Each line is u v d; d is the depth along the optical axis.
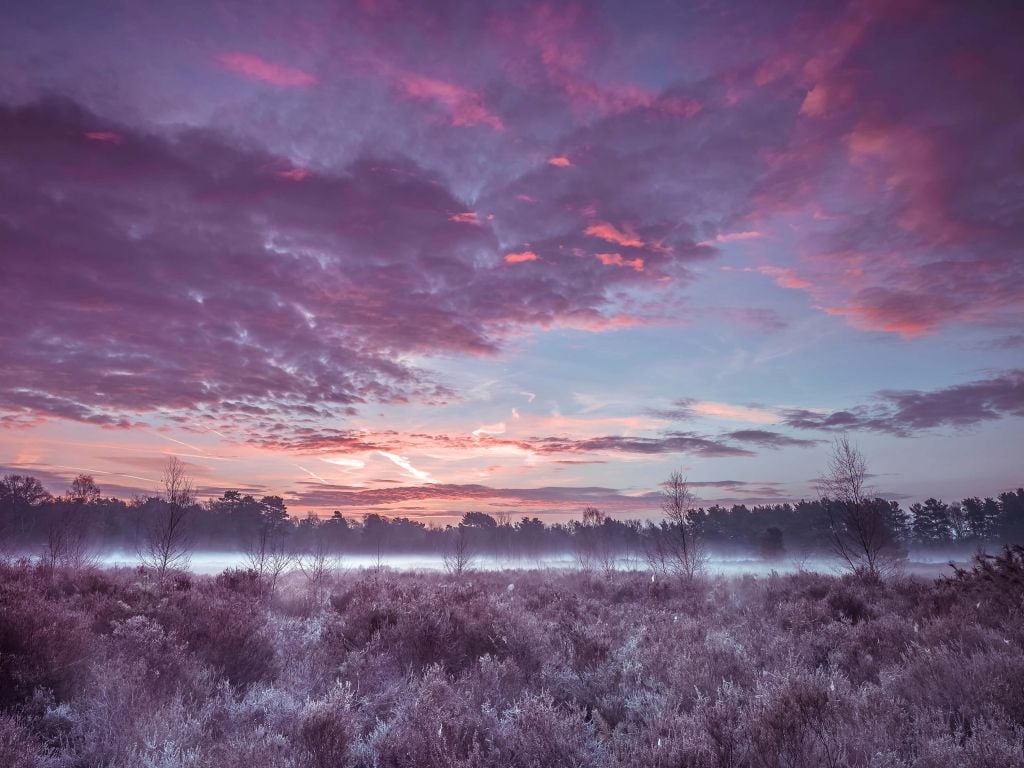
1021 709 4.68
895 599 12.11
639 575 22.19
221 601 9.15
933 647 6.52
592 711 5.45
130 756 4.14
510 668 6.66
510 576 25.48
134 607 8.67
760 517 110.75
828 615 10.04
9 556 28.25
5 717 4.46
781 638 7.73
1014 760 3.61
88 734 4.59
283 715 5.29
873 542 20.98
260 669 6.84
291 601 13.51
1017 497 119.19
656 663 6.71
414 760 4.23
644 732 4.45
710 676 5.97
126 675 5.43
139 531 64.88
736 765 3.86
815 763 3.81
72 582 13.04
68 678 5.72
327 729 4.46
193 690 5.78
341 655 7.69
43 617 6.20
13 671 5.29
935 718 4.75
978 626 7.40
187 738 4.50
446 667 7.30
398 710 5.27
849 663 6.77
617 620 10.70
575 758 4.24
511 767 4.25
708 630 8.80
